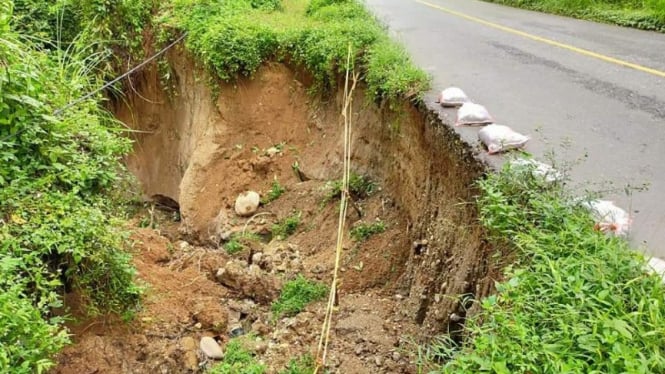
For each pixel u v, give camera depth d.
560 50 7.94
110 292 4.89
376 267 5.84
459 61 7.40
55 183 4.76
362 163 6.96
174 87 9.21
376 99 6.50
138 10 9.17
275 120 8.36
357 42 7.20
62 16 8.97
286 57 8.27
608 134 4.89
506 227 3.37
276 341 5.21
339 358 4.73
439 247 4.82
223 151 8.29
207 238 7.91
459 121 4.82
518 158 4.01
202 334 5.38
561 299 2.72
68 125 5.11
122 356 4.81
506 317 2.73
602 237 3.08
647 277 2.79
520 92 6.07
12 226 4.21
